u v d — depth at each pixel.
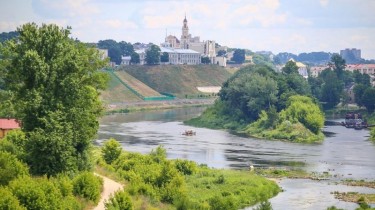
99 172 95.44
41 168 78.06
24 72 81.00
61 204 62.47
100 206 71.12
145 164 113.56
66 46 84.75
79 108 81.38
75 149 81.88
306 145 195.12
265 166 150.00
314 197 112.38
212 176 122.00
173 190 86.94
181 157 162.75
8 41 84.19
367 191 119.25
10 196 57.06
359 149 184.88
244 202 104.88
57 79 81.12
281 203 106.38
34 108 78.44
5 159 70.19
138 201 76.88
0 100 84.19
